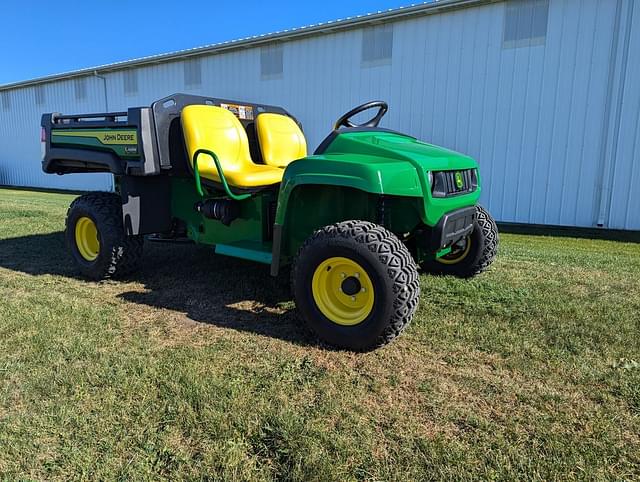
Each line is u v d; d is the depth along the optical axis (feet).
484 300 10.82
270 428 6.03
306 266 8.71
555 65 24.68
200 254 15.84
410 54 28.94
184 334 9.18
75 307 10.54
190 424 6.15
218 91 39.14
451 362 7.96
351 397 6.85
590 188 24.68
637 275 13.12
